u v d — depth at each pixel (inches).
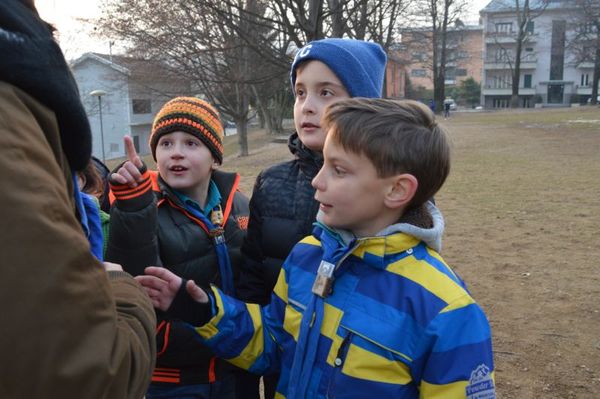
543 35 2509.8
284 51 284.2
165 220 83.0
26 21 36.4
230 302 68.4
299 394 60.1
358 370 56.7
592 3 1862.7
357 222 59.8
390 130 57.0
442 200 374.3
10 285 32.6
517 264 224.7
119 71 807.1
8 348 32.7
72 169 43.1
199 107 86.6
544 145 732.0
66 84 38.3
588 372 137.9
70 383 34.3
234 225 91.2
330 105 62.6
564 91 2539.4
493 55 2586.1
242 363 69.3
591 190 384.8
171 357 81.3
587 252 237.6
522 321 169.2
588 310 175.5
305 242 70.0
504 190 402.3
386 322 56.8
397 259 59.1
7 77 34.7
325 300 61.1
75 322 34.6
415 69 2923.2
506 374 138.0
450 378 54.4
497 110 2103.8
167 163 83.4
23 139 34.2
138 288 48.7
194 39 406.6
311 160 80.4
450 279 58.2
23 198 33.1
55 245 34.0
